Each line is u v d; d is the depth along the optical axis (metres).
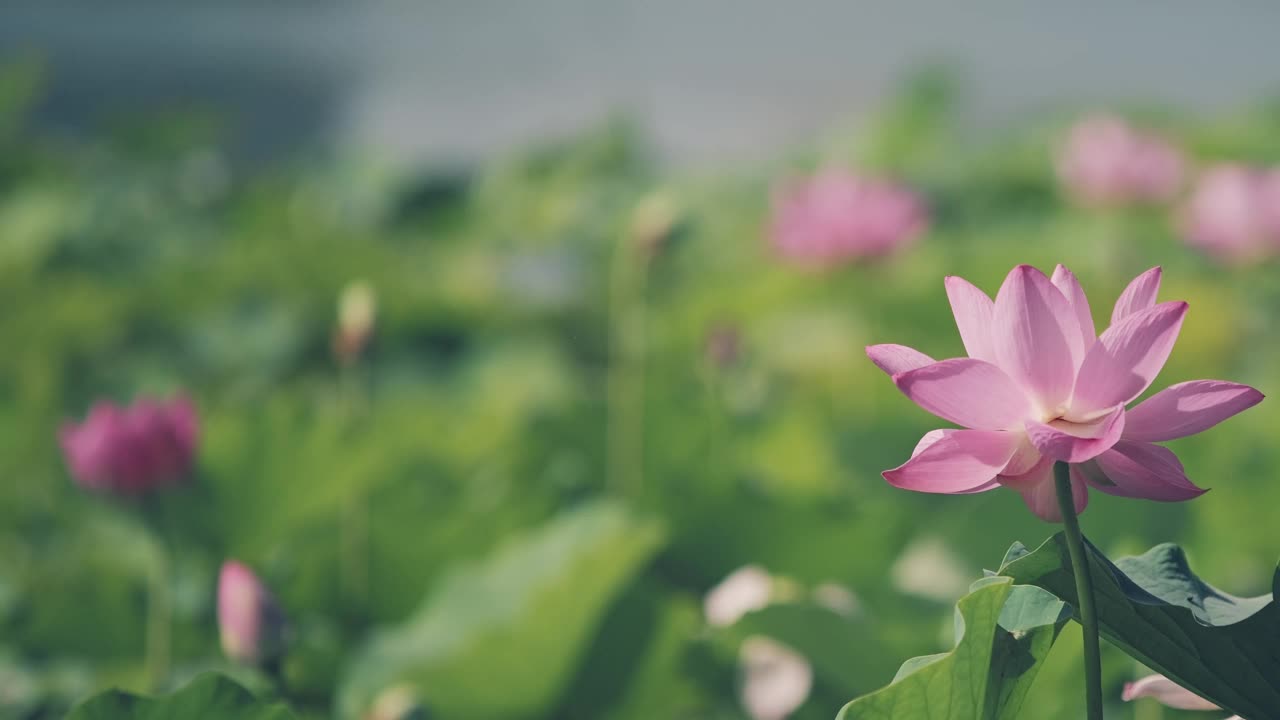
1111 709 3.85
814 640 3.89
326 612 4.60
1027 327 3.26
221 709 3.51
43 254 8.75
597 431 4.84
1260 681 3.35
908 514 4.48
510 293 7.84
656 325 6.15
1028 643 3.37
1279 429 4.96
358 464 4.57
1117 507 4.19
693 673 4.18
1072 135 10.63
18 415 5.16
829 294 6.44
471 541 4.59
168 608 4.33
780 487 4.83
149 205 10.24
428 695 4.19
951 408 3.27
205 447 4.56
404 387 6.66
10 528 4.94
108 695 3.49
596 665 4.23
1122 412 3.23
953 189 9.82
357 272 7.38
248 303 7.25
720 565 4.50
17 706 4.24
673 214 4.64
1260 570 4.56
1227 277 7.14
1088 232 7.87
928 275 7.26
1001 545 4.20
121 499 4.29
